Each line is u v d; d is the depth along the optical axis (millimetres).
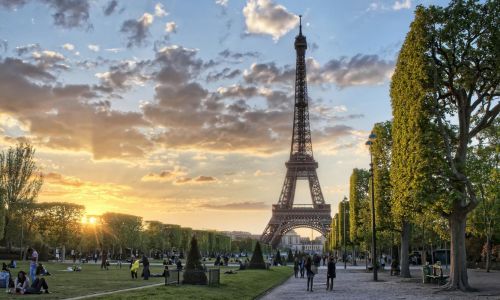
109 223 196750
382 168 90812
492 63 56000
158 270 103312
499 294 50969
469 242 128250
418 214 64125
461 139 58281
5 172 139500
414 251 171375
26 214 149375
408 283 72250
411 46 58344
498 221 101812
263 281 74188
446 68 59812
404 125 59688
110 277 76562
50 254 176500
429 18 56969
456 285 55188
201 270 58594
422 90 56688
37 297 45406
